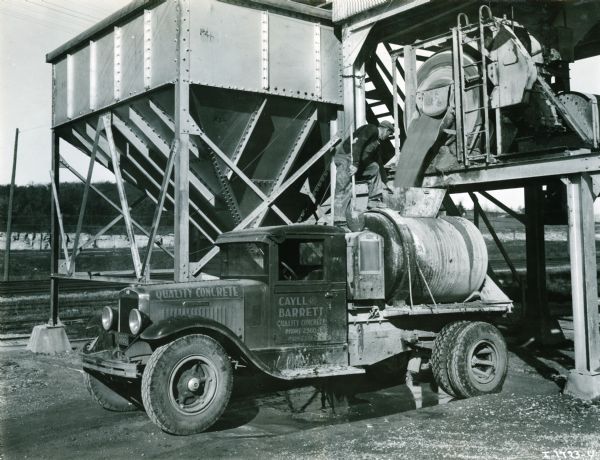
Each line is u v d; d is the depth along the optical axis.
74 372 9.73
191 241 12.08
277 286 6.91
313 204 11.78
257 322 6.81
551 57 9.79
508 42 8.59
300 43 10.71
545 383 8.45
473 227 8.94
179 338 6.11
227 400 6.24
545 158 7.96
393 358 8.86
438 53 9.70
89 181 11.14
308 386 8.58
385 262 7.86
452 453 5.30
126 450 5.62
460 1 9.92
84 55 11.66
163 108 9.86
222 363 6.22
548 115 8.75
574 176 7.74
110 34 10.80
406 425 6.28
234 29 9.80
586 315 7.57
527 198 11.73
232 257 7.39
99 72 11.15
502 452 5.32
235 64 9.78
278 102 10.41
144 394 5.94
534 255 11.66
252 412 7.10
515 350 11.18
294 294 7.00
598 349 7.58
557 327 11.76
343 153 10.42
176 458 5.34
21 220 45.94
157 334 5.94
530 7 9.89
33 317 16.31
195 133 9.23
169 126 9.91
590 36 11.59
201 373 6.22
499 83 8.68
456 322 8.05
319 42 10.96
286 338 6.94
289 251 7.23
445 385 7.70
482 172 8.76
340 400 7.72
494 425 6.23
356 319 7.51
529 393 7.81
